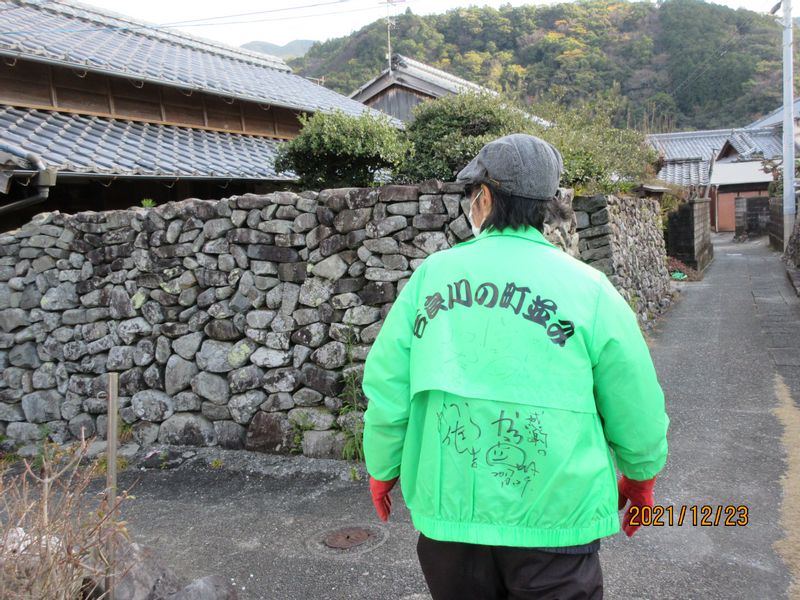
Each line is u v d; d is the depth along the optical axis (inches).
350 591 107.1
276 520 136.7
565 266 54.0
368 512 137.7
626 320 52.9
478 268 54.5
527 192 55.2
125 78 315.6
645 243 374.3
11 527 79.4
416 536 125.0
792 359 243.6
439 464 52.2
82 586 82.0
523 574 50.8
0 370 205.0
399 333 56.5
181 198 323.3
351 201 164.2
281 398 173.8
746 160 1162.0
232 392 178.9
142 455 180.5
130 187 304.7
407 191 158.7
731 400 200.8
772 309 354.9
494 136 263.7
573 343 50.9
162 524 138.1
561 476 49.4
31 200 213.0
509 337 51.4
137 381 189.9
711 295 431.5
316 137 255.8
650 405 52.5
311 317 170.4
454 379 51.7
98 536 81.4
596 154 301.4
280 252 172.9
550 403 50.2
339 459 165.9
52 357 200.8
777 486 137.4
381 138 259.1
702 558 111.6
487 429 50.7
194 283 182.9
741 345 274.2
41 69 295.0
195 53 451.8
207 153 321.1
